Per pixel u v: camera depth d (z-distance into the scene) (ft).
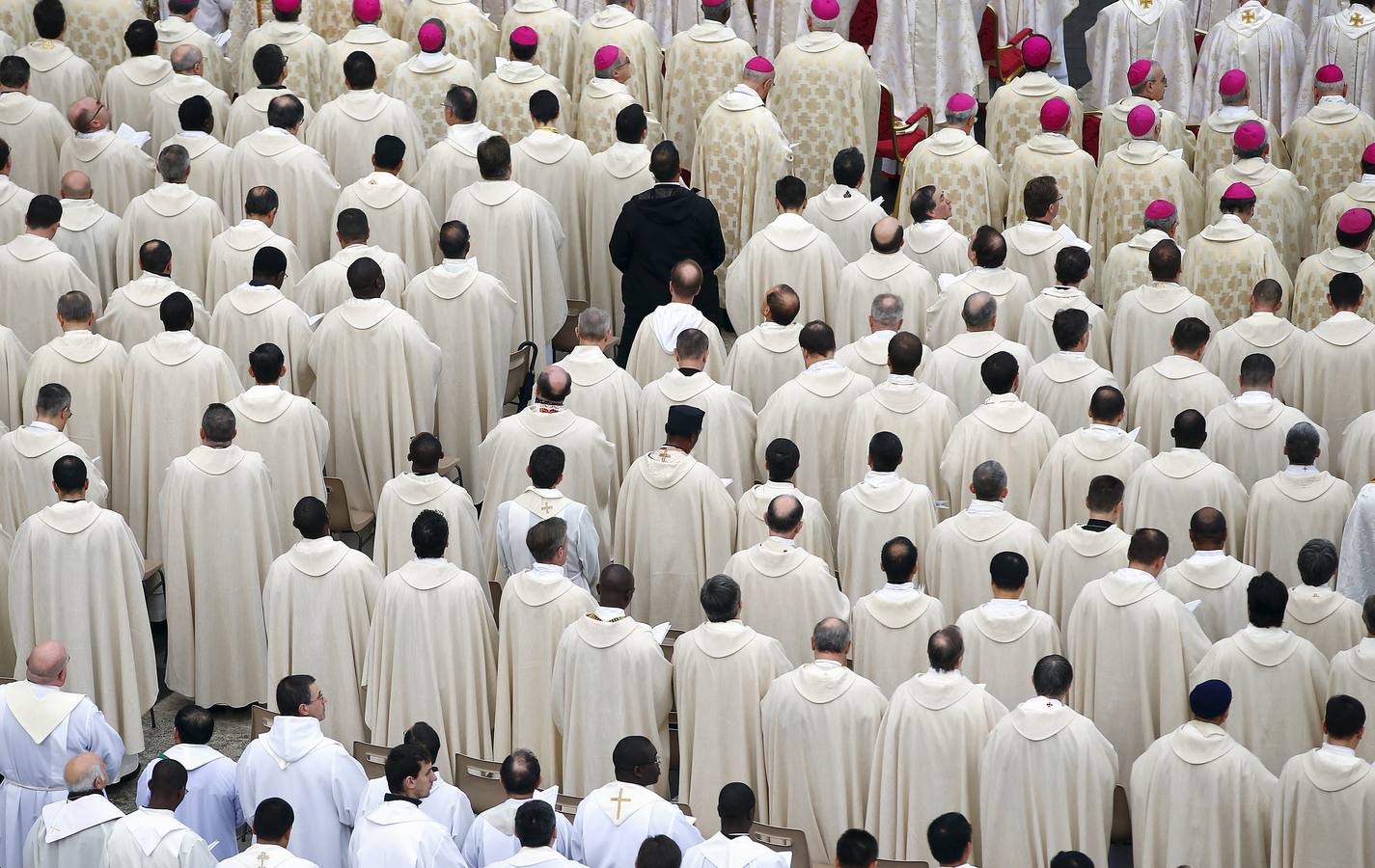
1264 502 117.29
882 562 111.45
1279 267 149.48
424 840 89.92
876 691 103.40
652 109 182.29
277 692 99.60
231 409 127.24
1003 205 167.43
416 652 112.47
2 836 103.86
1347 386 133.69
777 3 194.70
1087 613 107.04
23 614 117.50
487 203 149.07
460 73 169.37
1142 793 99.60
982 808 99.30
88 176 158.51
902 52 190.60
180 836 90.99
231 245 144.36
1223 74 182.29
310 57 174.50
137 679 119.34
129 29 172.04
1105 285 150.61
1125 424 132.16
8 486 123.03
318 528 115.96
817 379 128.47
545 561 111.45
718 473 128.57
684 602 122.11
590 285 164.55
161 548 131.03
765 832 94.27
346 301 137.08
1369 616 101.14
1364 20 182.29
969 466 123.24
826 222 152.66
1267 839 97.86
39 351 133.69
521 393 154.20
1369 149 155.94
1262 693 103.30
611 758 107.45
